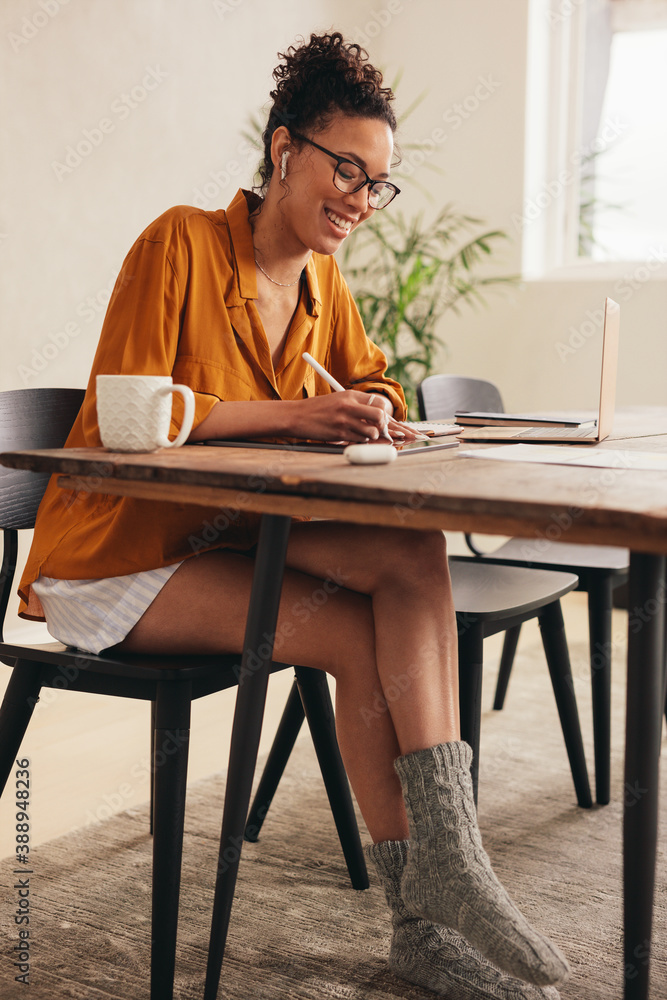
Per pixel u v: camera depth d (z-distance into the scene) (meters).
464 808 1.01
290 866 1.51
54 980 1.18
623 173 3.82
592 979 1.21
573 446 1.31
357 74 1.24
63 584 1.21
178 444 1.07
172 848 1.08
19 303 2.66
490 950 0.93
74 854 1.53
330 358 1.60
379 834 1.12
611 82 3.80
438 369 4.05
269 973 1.21
